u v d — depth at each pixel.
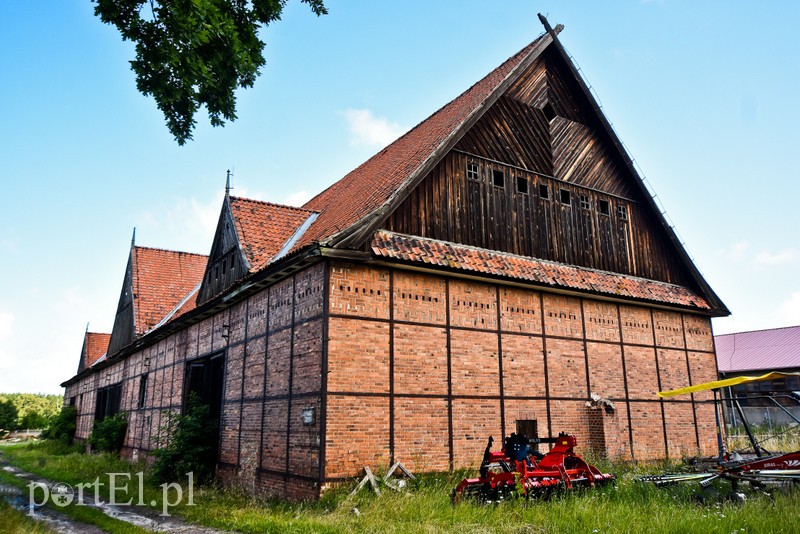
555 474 11.27
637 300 17.81
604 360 17.05
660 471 15.15
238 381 16.11
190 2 8.91
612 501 10.70
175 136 9.98
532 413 15.03
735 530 8.34
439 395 13.55
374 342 12.91
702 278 20.20
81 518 11.77
